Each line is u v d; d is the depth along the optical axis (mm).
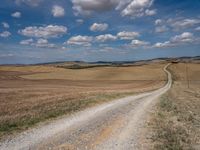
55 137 14156
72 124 17828
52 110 23188
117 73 153125
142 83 115562
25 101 36688
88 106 27703
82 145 12867
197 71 161625
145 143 13648
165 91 70625
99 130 16281
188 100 47031
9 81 118188
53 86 94750
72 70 174625
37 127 16453
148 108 28594
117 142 13656
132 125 18312
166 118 21906
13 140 13352
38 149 11977
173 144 13414
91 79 136250
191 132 16906
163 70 164750
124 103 32875
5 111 24766
